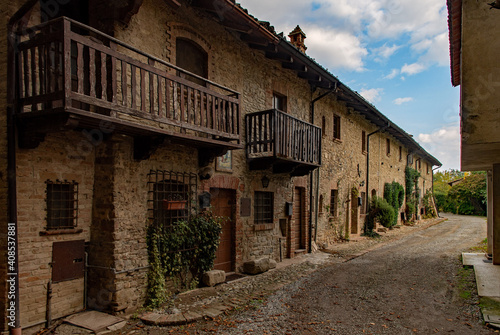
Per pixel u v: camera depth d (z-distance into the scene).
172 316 5.34
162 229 6.20
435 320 5.40
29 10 4.47
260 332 4.91
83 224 5.43
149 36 6.11
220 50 7.82
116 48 5.27
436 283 7.61
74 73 5.45
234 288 7.07
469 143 4.52
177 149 6.66
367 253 11.66
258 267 8.27
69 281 5.24
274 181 9.80
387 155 20.52
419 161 29.22
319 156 10.04
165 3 6.45
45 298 4.86
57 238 5.05
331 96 13.23
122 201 5.50
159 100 5.18
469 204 36.84
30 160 4.73
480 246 12.74
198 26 7.22
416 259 10.51
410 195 24.94
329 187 13.06
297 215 11.24
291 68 10.26
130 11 5.37
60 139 5.10
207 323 5.25
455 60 8.58
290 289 7.12
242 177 8.50
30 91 4.73
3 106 4.57
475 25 4.57
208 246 7.00
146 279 5.82
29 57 4.77
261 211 9.40
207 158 7.05
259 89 9.15
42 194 4.87
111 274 5.29
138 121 5.87
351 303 6.25
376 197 17.66
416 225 22.98
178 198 6.57
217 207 7.95
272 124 7.91
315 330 5.00
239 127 6.77
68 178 5.22
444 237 16.34
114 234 5.32
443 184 49.06
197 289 6.65
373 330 5.02
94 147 5.60
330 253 11.44
